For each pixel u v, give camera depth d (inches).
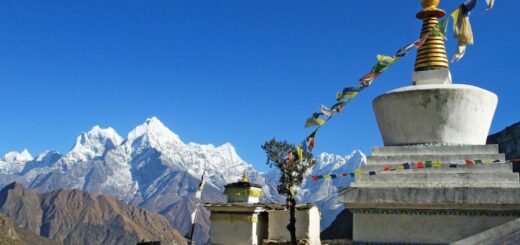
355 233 652.7
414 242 625.6
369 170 664.4
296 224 1035.9
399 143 692.1
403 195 628.4
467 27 668.1
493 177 613.3
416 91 670.5
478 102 667.4
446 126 665.6
